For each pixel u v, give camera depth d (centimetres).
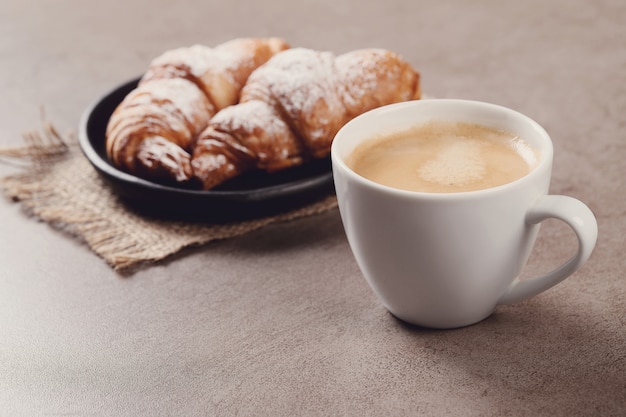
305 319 63
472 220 58
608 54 92
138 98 75
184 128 74
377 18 105
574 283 64
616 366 59
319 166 75
